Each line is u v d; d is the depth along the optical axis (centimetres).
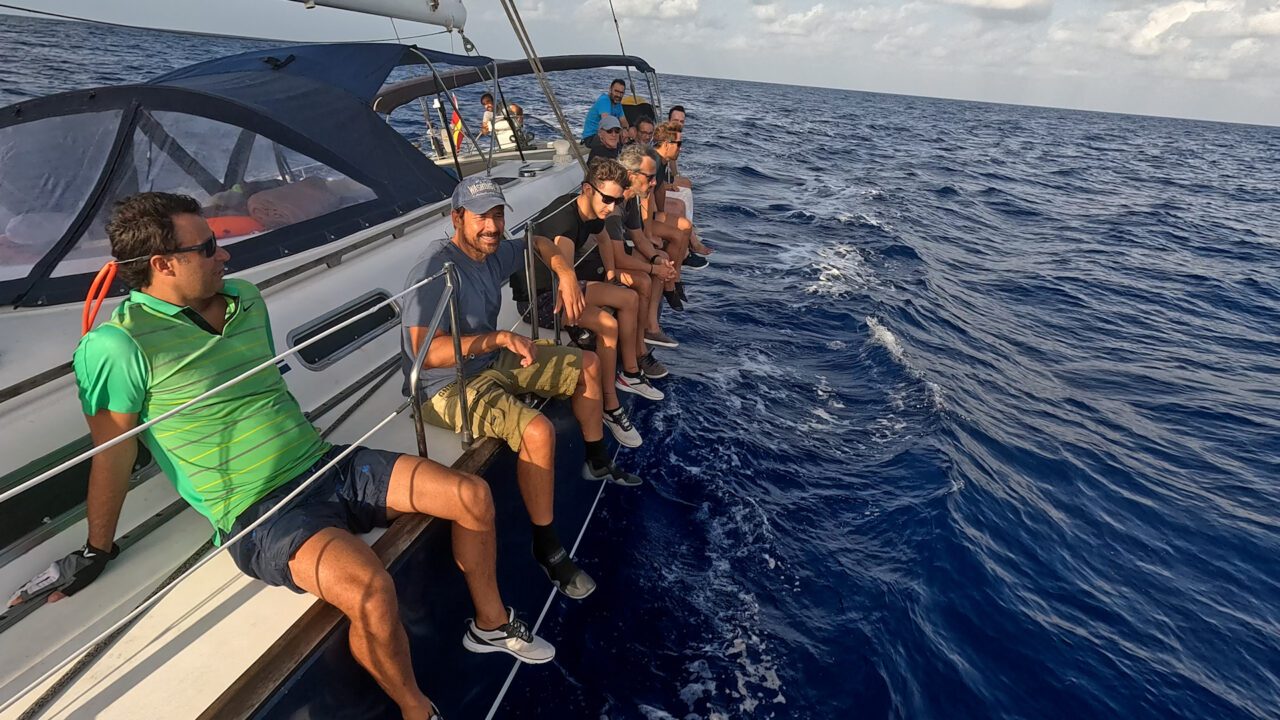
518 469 221
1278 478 494
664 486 360
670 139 514
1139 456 504
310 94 305
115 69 1334
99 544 162
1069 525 407
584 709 238
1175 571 384
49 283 197
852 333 605
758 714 244
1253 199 2272
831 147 2405
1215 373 687
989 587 334
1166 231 1460
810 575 315
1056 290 922
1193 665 316
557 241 297
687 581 301
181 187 240
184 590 166
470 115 1407
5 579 157
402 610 174
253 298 176
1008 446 480
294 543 156
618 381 351
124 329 148
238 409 164
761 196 1223
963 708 267
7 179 213
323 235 268
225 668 146
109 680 143
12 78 1082
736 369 510
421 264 216
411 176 325
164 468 164
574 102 2142
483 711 225
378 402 246
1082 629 323
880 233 1022
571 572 235
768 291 686
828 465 405
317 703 150
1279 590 378
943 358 607
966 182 1905
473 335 215
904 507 373
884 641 283
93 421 151
